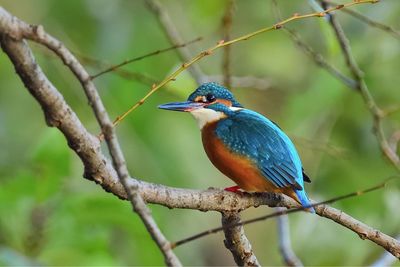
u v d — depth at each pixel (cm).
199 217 1427
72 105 1307
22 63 557
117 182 646
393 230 1225
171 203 698
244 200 741
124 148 1259
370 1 758
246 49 1495
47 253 936
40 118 1382
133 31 1308
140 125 1249
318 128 1245
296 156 911
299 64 1489
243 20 1496
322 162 1240
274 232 1509
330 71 1030
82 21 1337
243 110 944
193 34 1480
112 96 1223
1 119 1352
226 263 1493
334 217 755
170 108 935
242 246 764
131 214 955
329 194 1232
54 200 962
